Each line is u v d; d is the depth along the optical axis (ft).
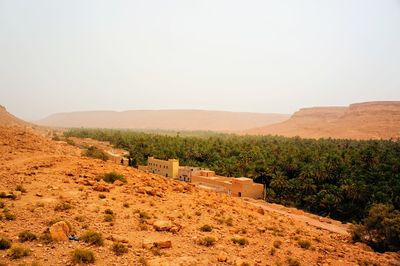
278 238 56.03
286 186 186.50
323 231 82.89
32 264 28.86
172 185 87.45
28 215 42.80
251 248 46.29
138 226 46.03
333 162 191.93
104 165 92.68
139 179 83.20
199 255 39.04
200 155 268.82
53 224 37.19
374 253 61.16
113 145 348.79
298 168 207.72
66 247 34.32
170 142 305.53
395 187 150.20
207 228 50.93
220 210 68.74
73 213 46.42
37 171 72.90
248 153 240.94
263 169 205.26
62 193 57.00
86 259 31.63
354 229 83.61
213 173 195.21
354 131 557.33
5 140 114.32
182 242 43.11
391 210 89.25
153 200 65.16
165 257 36.01
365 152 211.20
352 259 51.62
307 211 171.32
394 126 526.98
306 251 50.83
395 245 76.89
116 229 43.39
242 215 69.82
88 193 59.98
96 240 36.76
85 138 417.90
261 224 65.21
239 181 161.48
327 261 46.91
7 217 40.34
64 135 430.20
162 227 46.50
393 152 224.53
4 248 32.14
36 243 34.22
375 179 170.09
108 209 50.34
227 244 45.93
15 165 77.66
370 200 152.25
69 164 86.07
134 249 36.99
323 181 188.44
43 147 120.67
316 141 385.70
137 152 263.29
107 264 32.01
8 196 49.42
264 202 142.00
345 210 160.66
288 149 252.21
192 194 81.20
